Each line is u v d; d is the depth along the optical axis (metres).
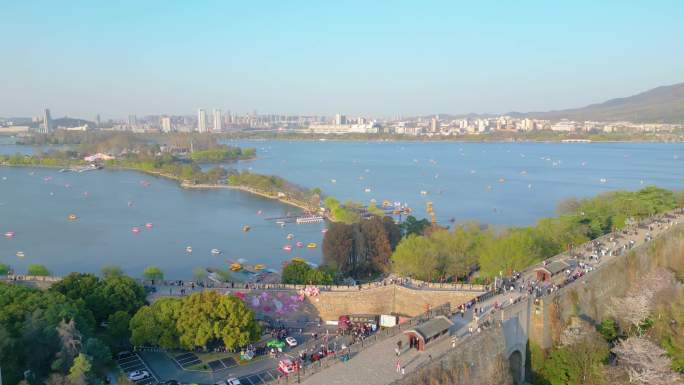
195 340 131.25
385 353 109.56
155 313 135.88
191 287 172.25
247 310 138.38
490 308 132.25
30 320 116.69
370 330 148.62
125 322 136.75
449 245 195.12
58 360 107.00
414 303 160.25
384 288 164.62
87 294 148.38
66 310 122.62
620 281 165.00
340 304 161.75
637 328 143.38
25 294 133.50
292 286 171.50
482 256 184.38
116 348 135.12
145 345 138.12
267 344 137.12
